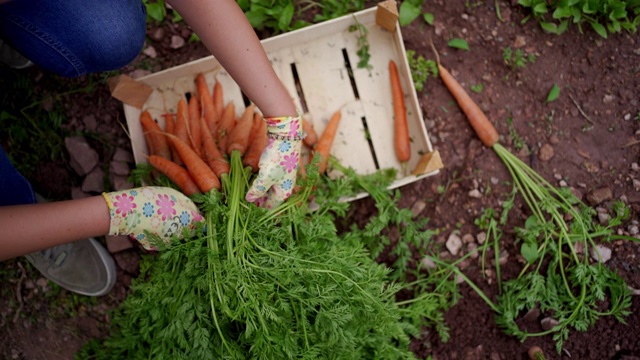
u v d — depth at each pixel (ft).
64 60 5.99
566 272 7.16
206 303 5.47
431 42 7.54
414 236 6.89
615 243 7.13
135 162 7.04
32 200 6.36
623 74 7.36
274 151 5.36
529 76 7.48
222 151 6.67
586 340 7.00
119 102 7.52
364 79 7.18
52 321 7.40
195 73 7.11
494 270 7.26
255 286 5.28
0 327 7.41
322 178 6.96
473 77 7.52
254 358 5.32
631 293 6.88
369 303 5.51
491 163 7.39
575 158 7.34
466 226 7.34
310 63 7.16
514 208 7.32
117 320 6.69
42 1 5.18
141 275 6.68
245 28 4.65
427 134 7.40
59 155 7.48
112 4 5.64
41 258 6.83
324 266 5.49
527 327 7.11
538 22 7.52
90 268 7.02
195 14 4.45
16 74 7.50
